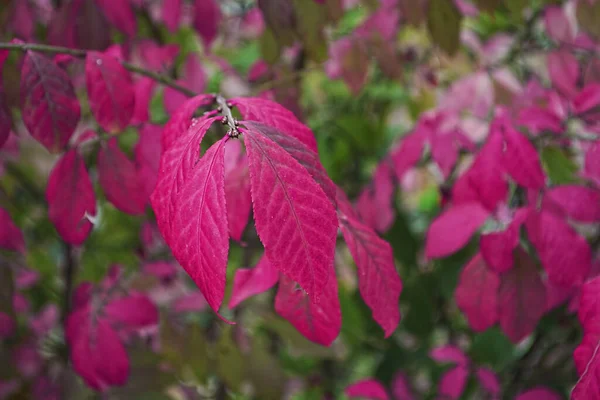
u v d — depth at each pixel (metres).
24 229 0.68
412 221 0.75
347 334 0.58
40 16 0.56
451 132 0.49
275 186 0.34
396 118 0.78
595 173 0.43
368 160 0.71
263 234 0.34
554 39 0.51
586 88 0.45
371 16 0.52
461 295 0.44
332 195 0.36
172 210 0.35
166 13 0.53
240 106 0.38
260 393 0.55
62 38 0.48
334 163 0.68
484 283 0.43
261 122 0.36
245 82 0.56
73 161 0.42
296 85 0.53
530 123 0.46
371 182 0.55
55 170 0.42
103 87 0.41
